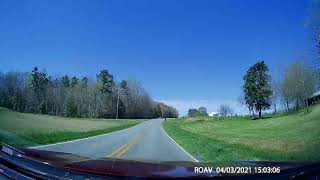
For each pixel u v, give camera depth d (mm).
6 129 15133
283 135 9406
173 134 39844
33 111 19406
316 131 7328
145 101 102188
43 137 20562
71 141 22672
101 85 38625
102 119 55094
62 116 27172
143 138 29000
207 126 49750
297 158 6980
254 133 17312
